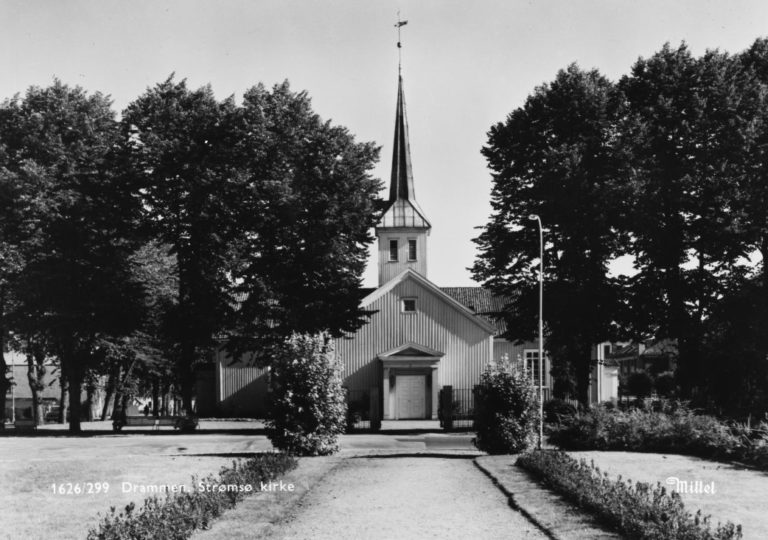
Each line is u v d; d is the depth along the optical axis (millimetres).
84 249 42406
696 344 40469
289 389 23641
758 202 38188
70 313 41188
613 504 13227
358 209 43500
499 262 43094
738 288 39438
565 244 41188
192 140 41719
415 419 51750
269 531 12453
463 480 18672
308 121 44281
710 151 39438
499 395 24406
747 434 23562
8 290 43719
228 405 57625
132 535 10734
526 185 43469
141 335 51219
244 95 43250
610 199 38656
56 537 12703
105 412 69062
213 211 42062
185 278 42812
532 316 42188
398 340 53094
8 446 31906
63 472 20656
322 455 23781
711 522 13180
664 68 41250
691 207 39719
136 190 42750
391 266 56844
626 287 41156
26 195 40562
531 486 17047
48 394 92000
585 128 41375
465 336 53156
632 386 69812
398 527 13094
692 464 21641
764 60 43719
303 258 43000
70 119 43469
